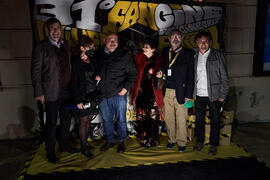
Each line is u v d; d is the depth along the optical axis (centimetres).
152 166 273
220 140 325
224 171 263
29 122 356
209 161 285
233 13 382
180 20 356
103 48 293
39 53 249
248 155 300
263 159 290
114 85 287
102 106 300
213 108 291
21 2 325
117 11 339
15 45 334
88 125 296
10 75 341
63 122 296
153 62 297
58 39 263
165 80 295
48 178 250
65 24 329
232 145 329
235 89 404
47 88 259
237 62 400
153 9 346
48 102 267
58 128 342
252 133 373
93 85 280
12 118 351
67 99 285
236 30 388
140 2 342
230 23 384
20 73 343
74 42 335
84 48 266
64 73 271
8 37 331
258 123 419
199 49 292
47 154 282
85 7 331
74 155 299
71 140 348
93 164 277
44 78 258
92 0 331
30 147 330
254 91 411
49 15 323
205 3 359
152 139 319
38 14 321
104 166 273
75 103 275
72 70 267
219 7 363
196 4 357
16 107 349
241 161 285
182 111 296
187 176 253
